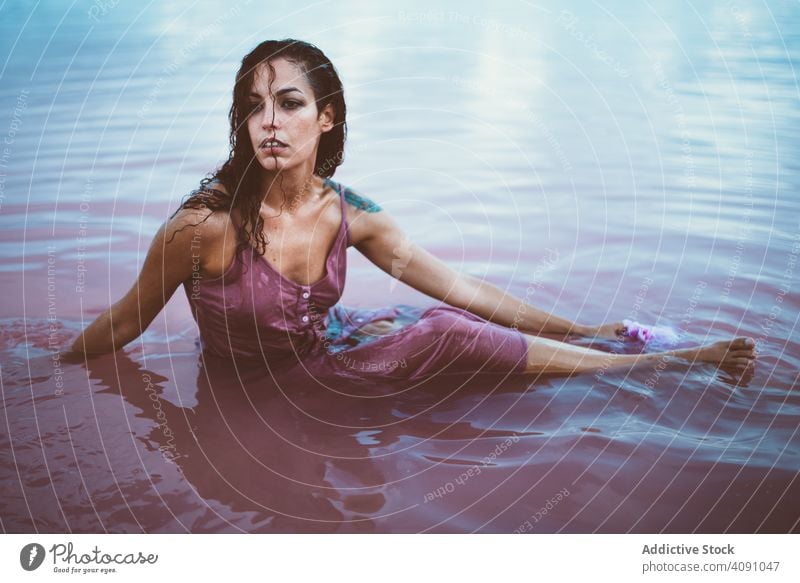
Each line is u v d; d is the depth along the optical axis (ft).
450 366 8.68
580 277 11.03
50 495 6.56
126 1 27.40
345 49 22.11
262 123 7.94
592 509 6.49
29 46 21.86
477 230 12.46
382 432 7.59
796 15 26.45
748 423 7.68
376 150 15.64
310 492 6.69
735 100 18.43
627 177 14.44
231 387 8.37
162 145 15.38
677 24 25.55
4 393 8.10
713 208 13.09
